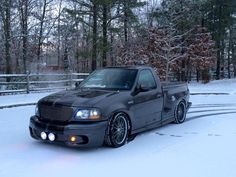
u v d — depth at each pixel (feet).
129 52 110.11
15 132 28.66
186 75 122.31
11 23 95.30
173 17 113.09
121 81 27.12
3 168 19.99
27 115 37.50
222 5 131.23
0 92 58.23
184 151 23.81
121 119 24.79
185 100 34.65
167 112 31.17
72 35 130.82
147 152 23.48
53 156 22.27
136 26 109.29
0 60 99.81
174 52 110.42
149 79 28.96
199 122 34.83
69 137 22.45
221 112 42.04
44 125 23.45
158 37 105.50
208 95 65.46
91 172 19.56
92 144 22.89
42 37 107.96
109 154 22.88
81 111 22.80
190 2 114.93
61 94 25.35
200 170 19.99
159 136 28.12
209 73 128.47
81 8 113.91
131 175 19.16
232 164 21.09
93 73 29.27
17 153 22.76
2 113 38.81
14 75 59.88
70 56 140.36
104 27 96.73
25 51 100.01
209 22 132.57
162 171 19.80
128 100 25.48
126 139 25.36
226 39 154.20
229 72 178.19
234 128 31.83
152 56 105.70
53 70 133.28
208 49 116.98
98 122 22.93
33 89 63.77
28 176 18.81
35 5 110.32
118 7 102.42
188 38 115.96
